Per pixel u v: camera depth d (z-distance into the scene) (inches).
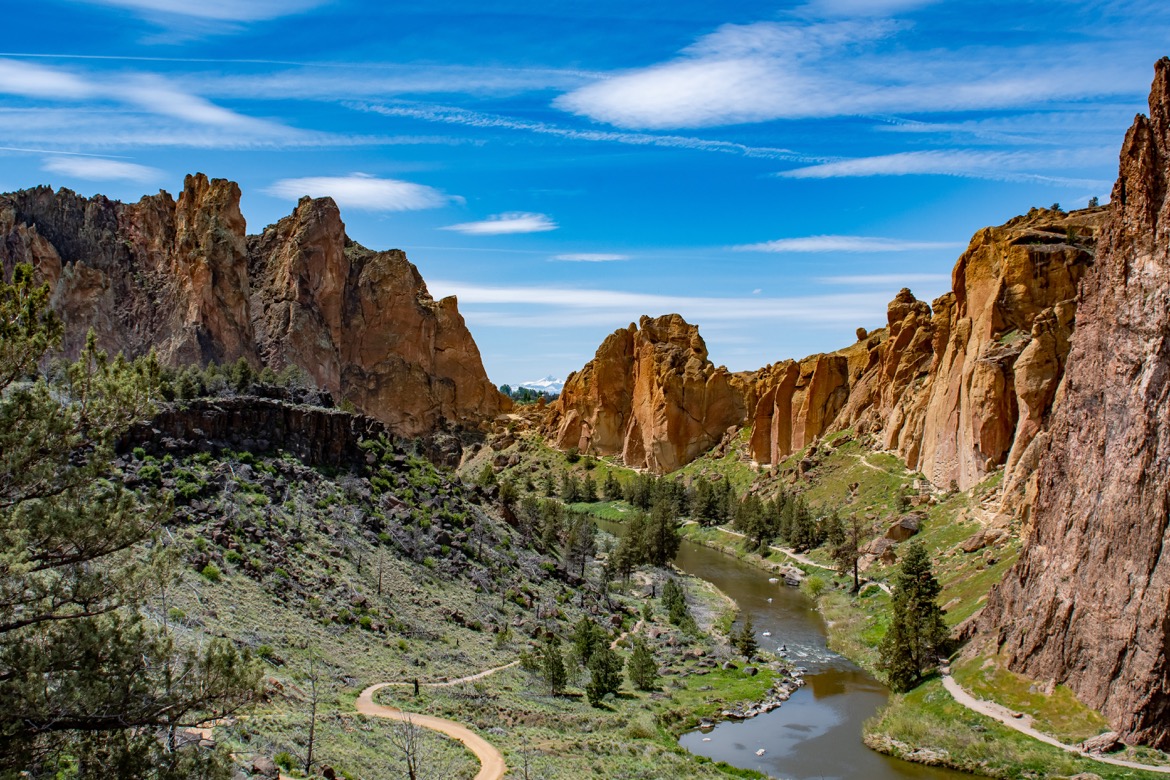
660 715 3248.0
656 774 2449.6
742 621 4842.5
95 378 1294.3
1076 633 2950.3
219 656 1257.4
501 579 4490.7
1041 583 3196.4
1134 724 2642.7
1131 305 3026.6
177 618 2733.8
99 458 1243.2
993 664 3245.6
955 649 3533.5
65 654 1144.8
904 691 3435.0
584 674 3649.1
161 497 1294.3
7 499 1183.6
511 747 2440.9
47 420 1184.2
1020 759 2694.4
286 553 3629.4
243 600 3137.3
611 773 2374.5
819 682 3777.1
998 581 3971.5
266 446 4352.9
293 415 4517.7
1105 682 2780.5
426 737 2383.1
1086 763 2588.6
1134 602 2746.1
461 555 4458.7
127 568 1250.0
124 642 1197.7
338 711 2448.3
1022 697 3011.8
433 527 4564.5
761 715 3334.2
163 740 1456.7
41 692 1095.6
